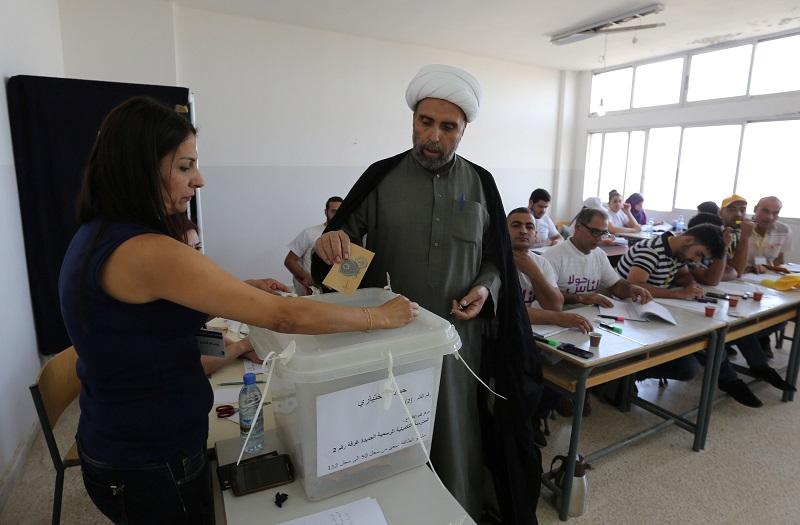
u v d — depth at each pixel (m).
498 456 1.47
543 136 7.09
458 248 1.28
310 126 5.08
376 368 0.81
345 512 0.83
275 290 1.71
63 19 3.84
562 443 2.36
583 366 1.70
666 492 2.00
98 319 0.74
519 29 5.02
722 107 5.76
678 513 1.88
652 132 6.64
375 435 0.87
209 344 1.00
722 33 5.18
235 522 0.80
